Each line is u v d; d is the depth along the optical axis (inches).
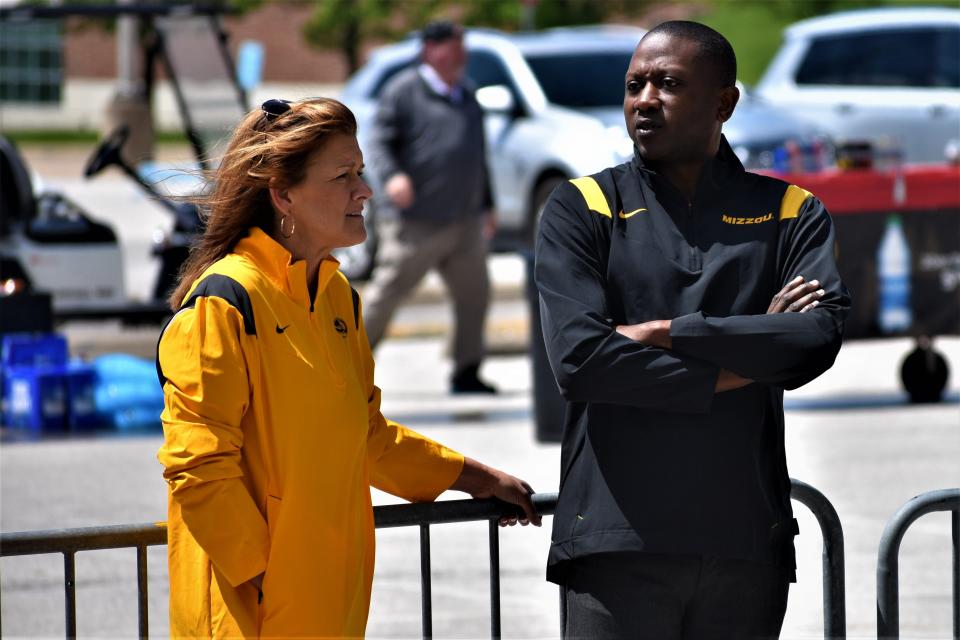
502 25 2485.2
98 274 1008.2
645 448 286.2
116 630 512.4
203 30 1061.8
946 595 544.7
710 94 294.8
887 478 714.2
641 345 282.2
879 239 882.1
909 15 1466.5
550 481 695.7
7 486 704.4
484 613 529.7
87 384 866.8
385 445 308.5
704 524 284.0
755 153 1253.1
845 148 906.1
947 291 890.1
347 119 282.0
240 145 282.2
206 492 264.5
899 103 1433.3
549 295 292.0
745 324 282.2
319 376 276.7
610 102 1364.4
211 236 282.7
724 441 286.5
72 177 2341.3
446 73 943.0
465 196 945.5
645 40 299.9
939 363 924.6
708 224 296.8
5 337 884.6
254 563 266.7
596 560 289.3
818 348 282.7
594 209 297.6
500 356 1159.6
